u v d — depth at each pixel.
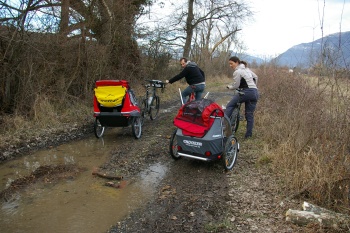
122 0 12.87
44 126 8.09
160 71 17.16
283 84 9.56
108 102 6.97
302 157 5.21
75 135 7.97
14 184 5.00
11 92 8.37
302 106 6.47
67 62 10.11
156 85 9.56
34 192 4.80
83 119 9.27
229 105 7.27
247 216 4.05
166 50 17.84
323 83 5.66
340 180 4.22
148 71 16.28
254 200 4.48
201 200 4.54
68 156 6.45
